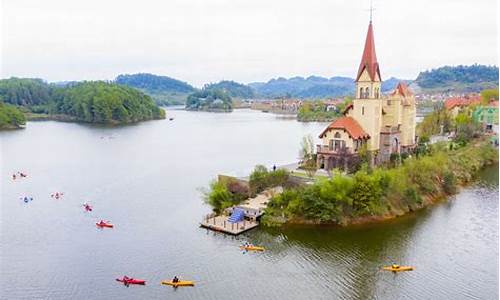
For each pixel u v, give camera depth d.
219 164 137.75
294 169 100.56
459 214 83.94
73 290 56.34
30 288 56.94
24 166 132.38
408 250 68.00
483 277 59.62
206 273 60.66
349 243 70.50
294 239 72.00
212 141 196.88
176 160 145.12
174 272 61.00
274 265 63.06
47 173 123.00
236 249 68.38
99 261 64.62
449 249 68.38
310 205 78.25
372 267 62.50
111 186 108.69
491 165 128.38
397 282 58.38
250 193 88.31
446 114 168.00
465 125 152.50
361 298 54.41
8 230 77.62
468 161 118.75
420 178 92.25
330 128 98.12
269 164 134.38
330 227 76.75
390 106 107.69
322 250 68.00
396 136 107.25
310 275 60.12
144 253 67.19
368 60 100.44
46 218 84.06
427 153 114.88
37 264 63.84
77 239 73.19
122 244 70.81
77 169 129.00
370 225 77.75
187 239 72.50
